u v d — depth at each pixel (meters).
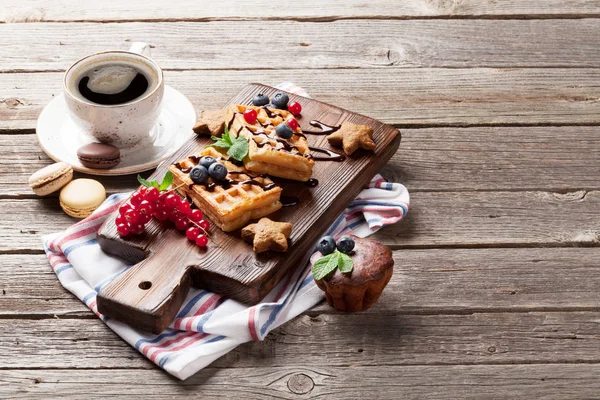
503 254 1.48
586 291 1.44
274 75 1.72
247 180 1.45
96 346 1.38
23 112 1.63
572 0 1.87
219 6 1.84
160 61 1.73
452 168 1.59
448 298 1.43
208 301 1.40
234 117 1.51
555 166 1.59
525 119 1.66
